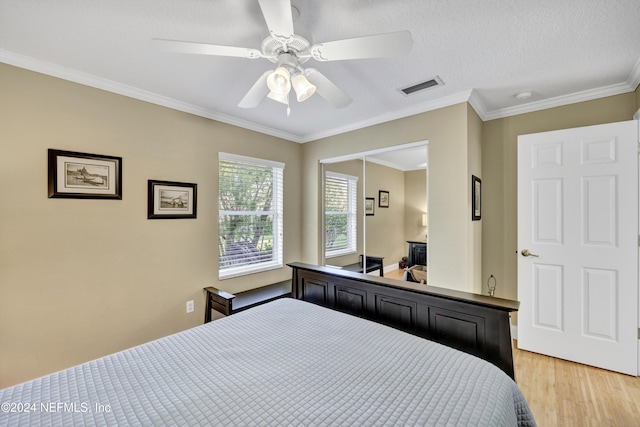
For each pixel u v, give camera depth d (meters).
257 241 3.35
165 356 1.24
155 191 2.44
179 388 1.01
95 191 2.12
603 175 2.16
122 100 2.26
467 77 2.13
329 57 1.36
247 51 1.36
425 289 1.60
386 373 1.08
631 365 2.06
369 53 1.30
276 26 1.13
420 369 1.11
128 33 1.60
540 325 2.42
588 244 2.22
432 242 2.59
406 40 1.19
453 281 2.45
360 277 1.87
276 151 3.50
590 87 2.30
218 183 2.91
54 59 1.87
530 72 2.06
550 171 2.37
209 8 1.40
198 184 2.74
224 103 2.62
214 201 2.87
